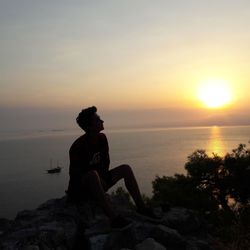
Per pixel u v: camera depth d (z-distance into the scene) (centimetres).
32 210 290
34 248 217
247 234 318
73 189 265
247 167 1053
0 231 259
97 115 267
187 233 279
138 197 274
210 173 1066
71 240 239
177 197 902
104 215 270
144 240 236
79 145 263
